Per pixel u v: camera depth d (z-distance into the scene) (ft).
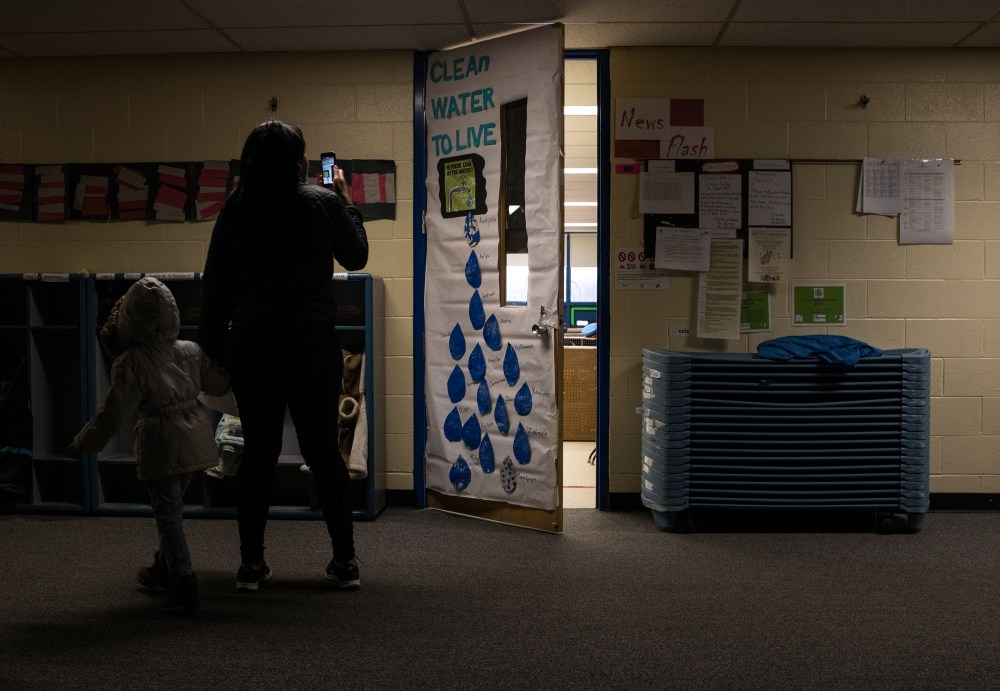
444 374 13.76
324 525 12.82
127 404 8.35
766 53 13.80
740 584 9.98
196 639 8.05
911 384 12.37
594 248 35.63
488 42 12.94
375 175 13.99
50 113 14.34
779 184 13.82
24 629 8.32
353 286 13.70
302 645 7.91
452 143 13.52
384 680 7.13
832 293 13.91
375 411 13.37
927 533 12.52
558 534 12.32
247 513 9.30
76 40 13.44
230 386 9.37
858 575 10.37
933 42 13.53
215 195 14.15
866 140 13.84
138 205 14.24
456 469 13.58
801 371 12.41
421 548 11.57
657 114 13.87
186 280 13.34
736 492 12.39
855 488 12.41
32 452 13.52
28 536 12.09
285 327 8.73
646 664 7.52
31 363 13.46
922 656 7.74
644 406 13.35
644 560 11.02
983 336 13.91
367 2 11.91
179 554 8.66
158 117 14.23
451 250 13.58
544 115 12.16
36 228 14.44
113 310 8.82
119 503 13.71
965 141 13.85
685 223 13.88
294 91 14.10
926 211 13.85
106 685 6.98
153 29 12.97
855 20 12.57
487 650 7.82
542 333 12.23
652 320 14.01
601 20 12.62
